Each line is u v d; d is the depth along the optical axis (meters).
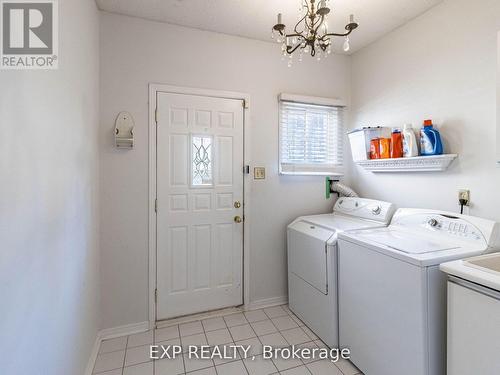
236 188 2.41
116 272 2.09
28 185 0.90
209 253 2.35
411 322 1.35
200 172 2.30
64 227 1.25
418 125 2.08
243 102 2.41
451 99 1.84
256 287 2.52
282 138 2.56
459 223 1.61
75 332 1.43
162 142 2.18
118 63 2.05
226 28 2.26
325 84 2.71
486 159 1.65
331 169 2.76
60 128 1.20
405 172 2.19
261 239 2.52
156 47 2.15
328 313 1.94
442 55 1.90
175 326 2.22
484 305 1.11
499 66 1.53
